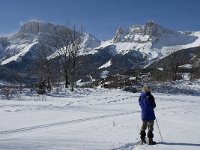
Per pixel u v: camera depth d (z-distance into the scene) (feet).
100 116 68.64
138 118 66.95
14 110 75.72
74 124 58.39
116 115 70.95
